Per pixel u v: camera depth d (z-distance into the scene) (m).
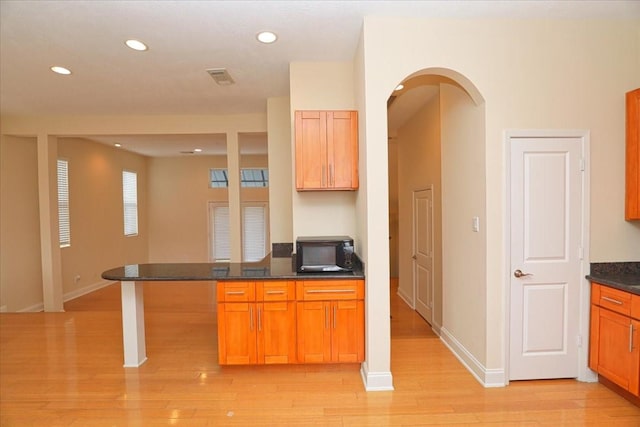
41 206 5.10
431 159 4.13
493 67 2.67
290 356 2.88
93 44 2.94
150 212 9.13
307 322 2.87
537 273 2.72
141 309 3.19
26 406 2.49
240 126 5.14
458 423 2.27
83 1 2.33
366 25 2.62
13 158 5.23
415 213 4.88
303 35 2.85
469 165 2.96
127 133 5.12
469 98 2.94
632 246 2.76
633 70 2.74
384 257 2.68
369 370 2.69
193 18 2.57
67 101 4.44
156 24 2.65
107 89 4.02
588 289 2.72
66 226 6.36
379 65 2.63
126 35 2.80
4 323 4.26
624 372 2.41
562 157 2.71
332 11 2.53
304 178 3.10
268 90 4.12
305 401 2.53
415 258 4.88
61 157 6.22
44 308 5.16
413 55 2.64
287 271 3.04
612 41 2.71
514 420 2.30
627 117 2.71
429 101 4.18
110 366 3.10
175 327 4.14
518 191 2.70
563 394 2.58
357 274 2.87
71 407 2.47
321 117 3.10
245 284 2.87
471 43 2.66
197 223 9.16
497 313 2.71
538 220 2.71
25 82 3.77
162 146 7.59
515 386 2.70
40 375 2.94
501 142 2.68
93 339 3.73
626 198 2.73
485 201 2.70
